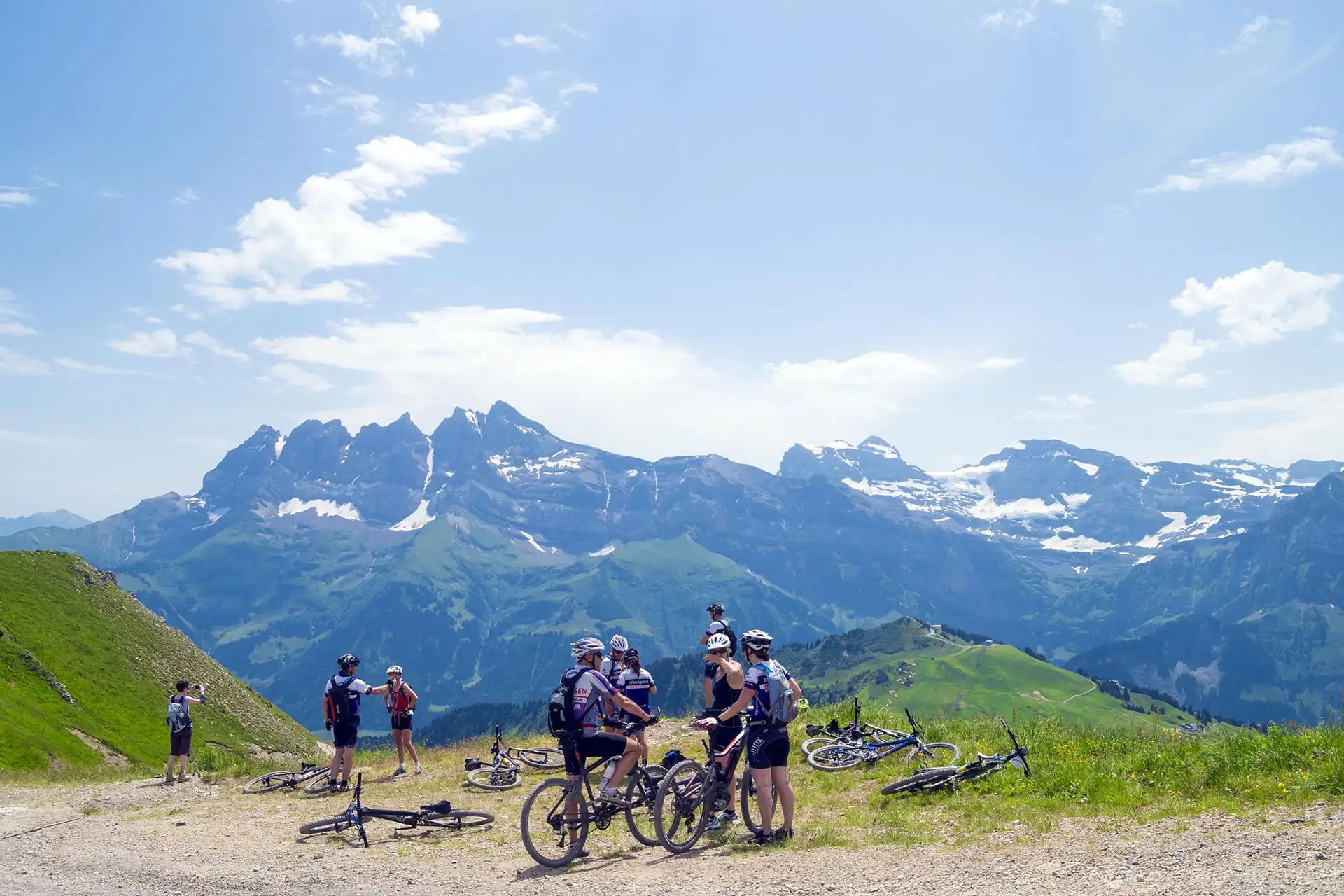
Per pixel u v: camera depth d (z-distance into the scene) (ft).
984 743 60.75
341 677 66.33
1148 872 30.63
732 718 45.39
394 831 50.19
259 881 40.73
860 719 71.61
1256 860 30.37
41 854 48.88
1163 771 45.39
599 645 43.65
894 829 41.55
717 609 49.67
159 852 47.93
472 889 37.32
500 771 64.49
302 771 72.28
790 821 41.52
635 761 43.32
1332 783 38.58
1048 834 37.68
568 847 42.24
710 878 35.58
